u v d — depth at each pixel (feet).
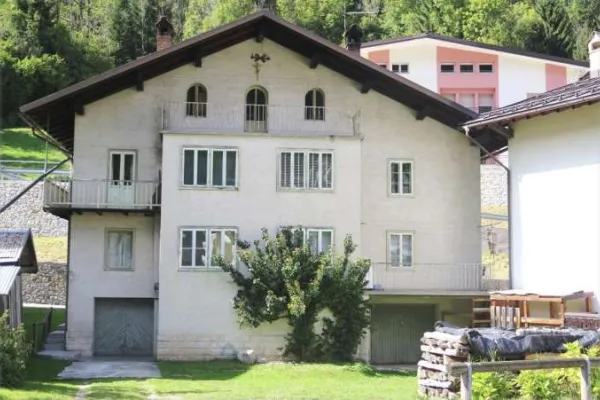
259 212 95.45
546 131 90.63
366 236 103.65
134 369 83.87
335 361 92.22
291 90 102.83
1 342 67.77
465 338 56.90
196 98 101.60
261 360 92.58
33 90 254.47
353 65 102.06
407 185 105.40
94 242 99.86
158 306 93.81
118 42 320.91
